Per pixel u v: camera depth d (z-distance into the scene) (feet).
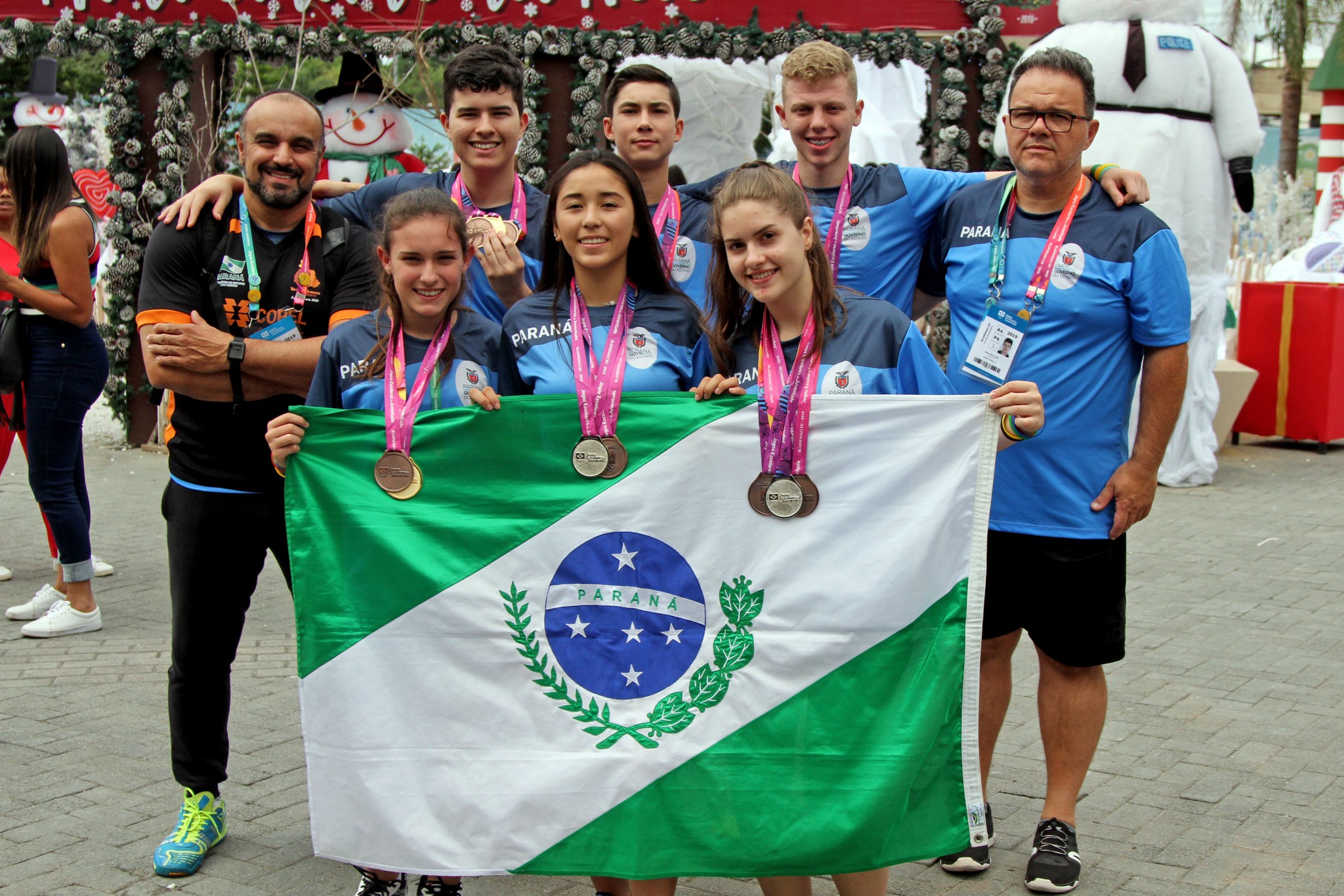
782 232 9.61
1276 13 82.23
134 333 34.06
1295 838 12.71
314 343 11.54
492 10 31.86
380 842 10.17
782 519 9.89
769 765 9.84
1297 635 19.79
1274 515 28.60
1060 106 11.51
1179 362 11.77
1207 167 30.53
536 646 10.12
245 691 17.02
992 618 12.42
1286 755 14.94
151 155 33.40
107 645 18.84
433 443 10.22
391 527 10.25
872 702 9.82
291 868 12.08
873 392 9.98
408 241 10.21
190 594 11.85
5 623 19.86
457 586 10.16
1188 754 15.01
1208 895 11.55
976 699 9.79
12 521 26.76
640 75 13.97
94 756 14.67
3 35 32.91
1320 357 36.22
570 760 10.02
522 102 13.43
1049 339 11.91
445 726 10.14
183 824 12.15
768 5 31.78
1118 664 18.38
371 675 10.21
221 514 11.75
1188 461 32.14
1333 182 44.24
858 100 13.44
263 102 11.39
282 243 11.85
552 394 10.33
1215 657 18.72
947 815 9.82
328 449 10.32
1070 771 12.18
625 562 10.07
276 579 22.99
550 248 10.73
